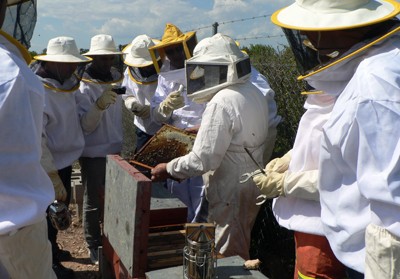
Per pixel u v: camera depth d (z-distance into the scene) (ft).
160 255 8.36
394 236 4.42
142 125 15.46
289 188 6.44
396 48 5.15
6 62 5.08
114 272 9.75
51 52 12.00
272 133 11.43
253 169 9.18
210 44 9.10
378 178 4.44
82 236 16.24
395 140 4.41
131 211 8.01
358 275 5.76
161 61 12.90
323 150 5.40
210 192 9.44
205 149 8.63
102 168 13.96
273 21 6.02
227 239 9.20
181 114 13.14
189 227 6.72
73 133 12.71
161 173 9.34
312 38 5.69
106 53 13.30
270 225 13.17
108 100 12.83
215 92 9.15
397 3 5.76
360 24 5.18
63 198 11.06
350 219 5.21
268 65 15.40
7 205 5.09
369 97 4.61
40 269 5.60
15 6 6.25
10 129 4.92
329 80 5.71
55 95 12.09
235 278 6.99
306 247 6.56
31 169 5.15
